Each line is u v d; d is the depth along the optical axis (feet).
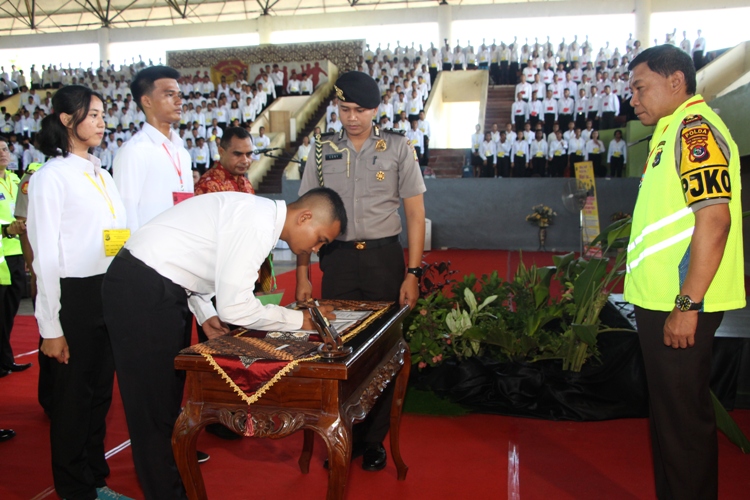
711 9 50.65
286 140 46.60
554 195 34.45
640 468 7.47
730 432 7.34
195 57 59.93
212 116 46.29
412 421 9.12
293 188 37.17
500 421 9.11
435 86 49.08
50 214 6.09
